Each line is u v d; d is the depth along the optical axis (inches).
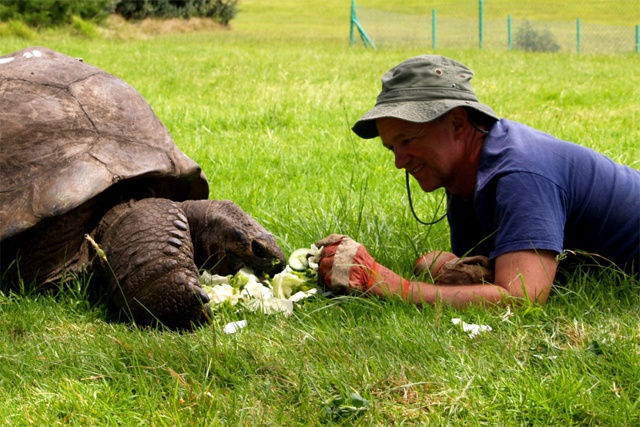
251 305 133.4
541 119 342.3
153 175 141.8
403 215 181.0
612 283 132.7
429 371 109.8
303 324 124.7
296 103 383.2
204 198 163.8
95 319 133.5
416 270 147.3
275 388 107.8
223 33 1206.9
